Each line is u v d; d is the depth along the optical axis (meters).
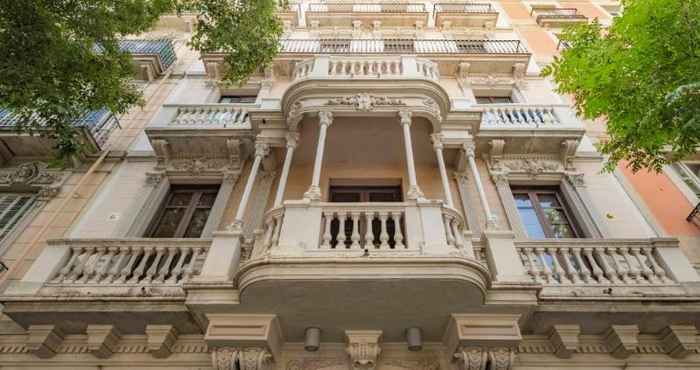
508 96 11.52
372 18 14.80
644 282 5.91
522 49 12.78
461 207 8.02
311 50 12.66
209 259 5.66
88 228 7.54
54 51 6.11
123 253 6.34
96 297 5.54
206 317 5.38
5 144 8.78
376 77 7.81
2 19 5.70
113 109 7.54
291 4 15.98
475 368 5.15
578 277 6.05
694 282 5.81
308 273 4.84
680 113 5.27
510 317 5.29
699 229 7.71
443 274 4.82
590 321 5.62
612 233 7.51
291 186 8.27
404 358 5.63
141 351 5.76
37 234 7.56
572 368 5.59
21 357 5.78
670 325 5.64
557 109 9.55
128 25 7.05
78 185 8.41
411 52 12.23
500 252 5.77
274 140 8.00
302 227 5.42
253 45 7.86
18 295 5.58
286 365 5.57
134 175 8.74
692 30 5.34
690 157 9.19
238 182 8.55
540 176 8.71
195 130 8.70
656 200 8.29
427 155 8.55
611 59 6.06
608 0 17.16
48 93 6.16
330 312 5.33
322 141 7.00
